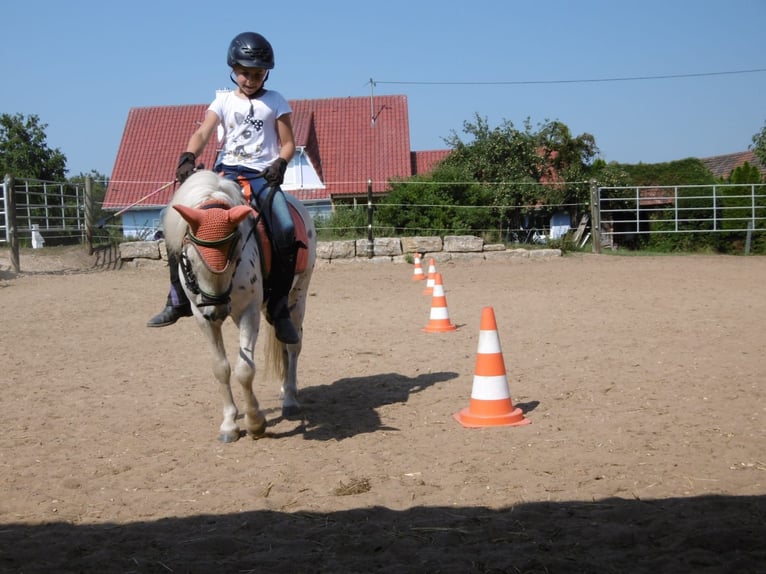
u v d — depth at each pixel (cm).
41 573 350
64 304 1338
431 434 566
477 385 593
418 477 471
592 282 1573
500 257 2123
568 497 425
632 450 504
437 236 2219
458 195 2464
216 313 523
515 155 3116
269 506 431
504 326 1053
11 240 1788
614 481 447
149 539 388
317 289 1575
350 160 4278
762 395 630
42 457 533
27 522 417
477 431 568
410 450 527
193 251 508
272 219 584
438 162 3284
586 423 573
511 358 831
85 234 2211
